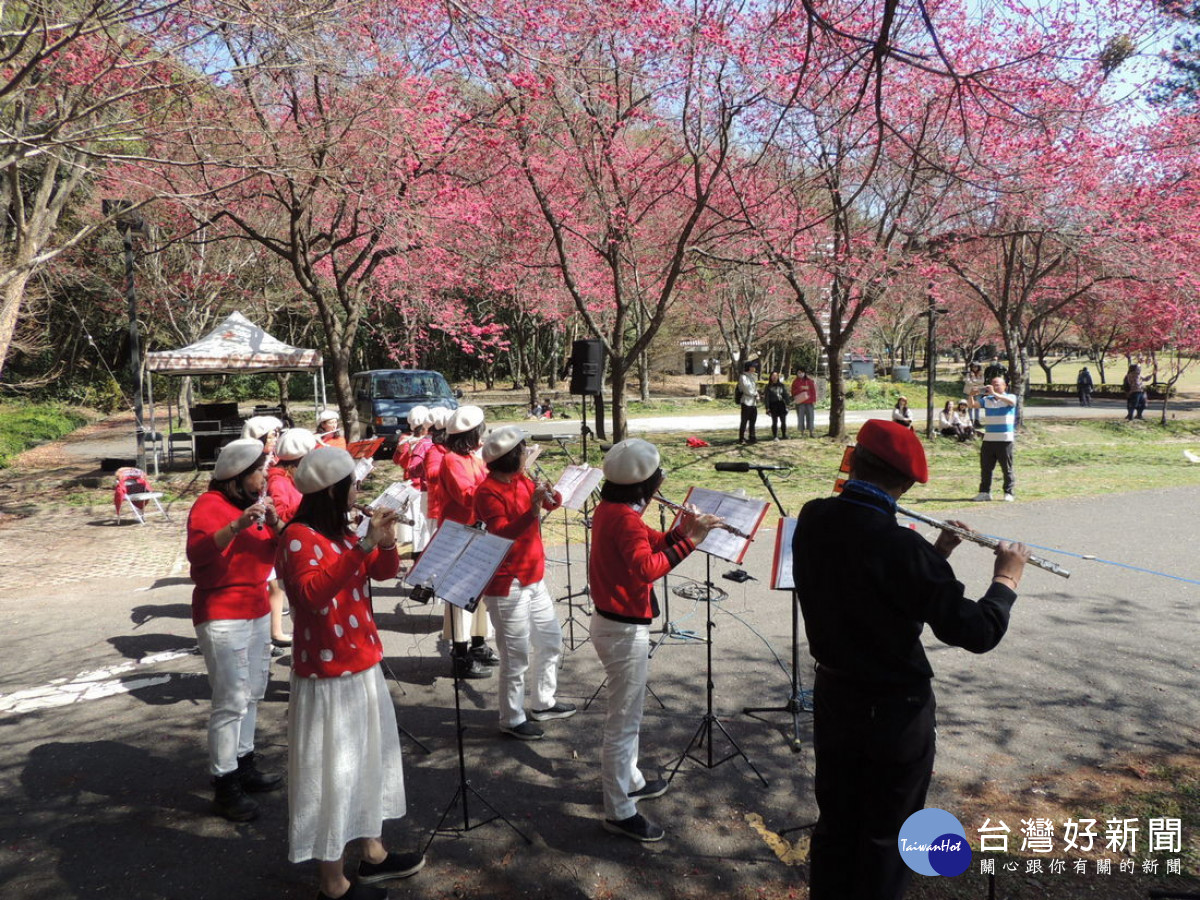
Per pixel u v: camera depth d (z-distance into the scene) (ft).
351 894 9.70
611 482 11.18
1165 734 13.98
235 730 11.89
